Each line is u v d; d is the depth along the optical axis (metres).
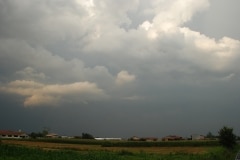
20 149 45.34
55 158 40.31
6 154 40.38
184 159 51.97
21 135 178.88
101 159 42.97
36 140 121.00
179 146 110.19
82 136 147.75
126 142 109.88
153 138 149.00
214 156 57.00
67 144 112.81
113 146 109.31
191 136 145.38
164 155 61.25
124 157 49.88
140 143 110.12
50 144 108.56
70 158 41.22
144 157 54.06
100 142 114.75
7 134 174.12
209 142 110.38
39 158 39.22
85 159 41.50
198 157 54.84
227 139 86.31
